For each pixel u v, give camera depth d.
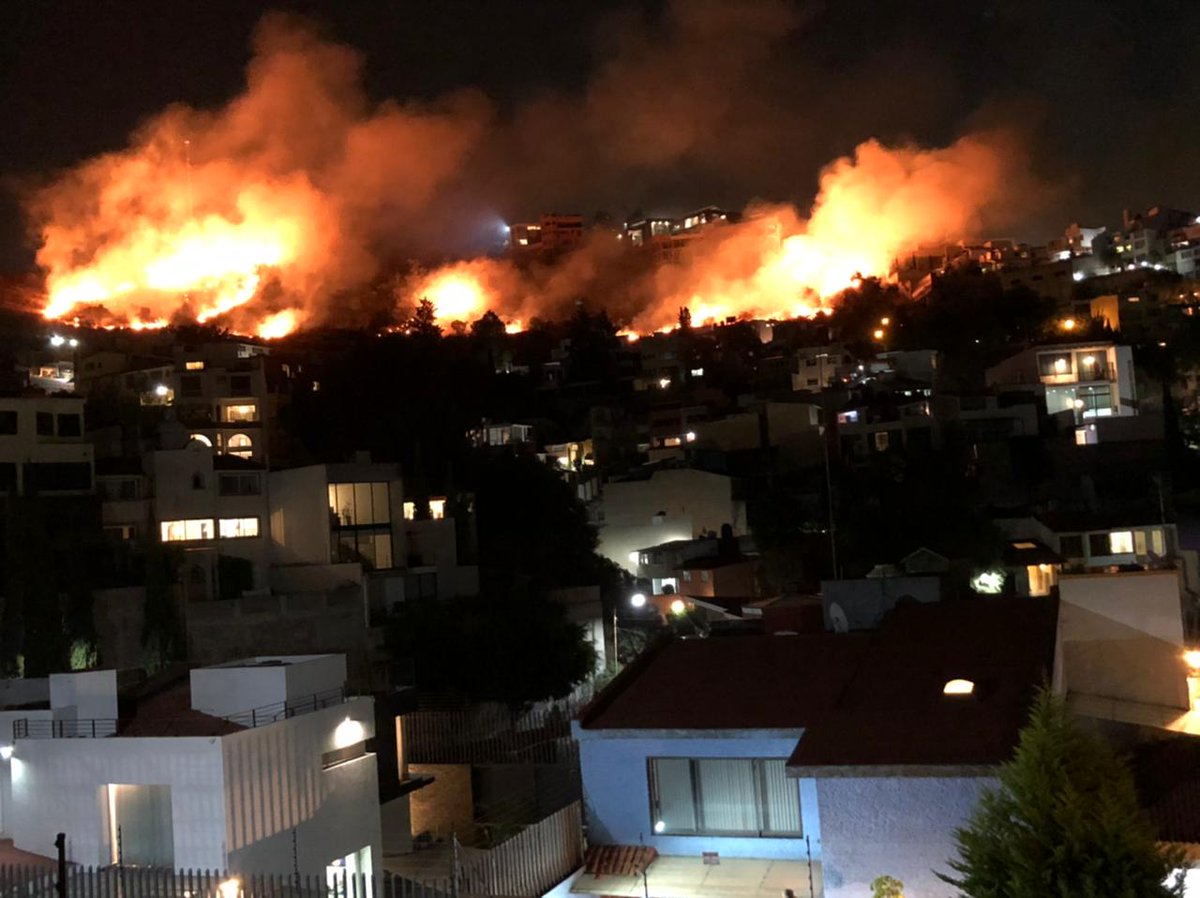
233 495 53.16
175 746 20.12
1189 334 88.69
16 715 22.69
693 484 69.56
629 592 62.25
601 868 18.14
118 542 47.25
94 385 78.81
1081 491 64.62
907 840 15.30
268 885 18.64
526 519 65.44
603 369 113.12
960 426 74.94
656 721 18.84
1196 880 14.34
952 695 17.06
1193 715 19.33
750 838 18.06
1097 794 12.19
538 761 29.67
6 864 19.98
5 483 48.16
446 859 24.89
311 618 45.03
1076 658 20.39
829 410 79.25
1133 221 149.00
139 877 18.02
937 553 54.50
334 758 23.31
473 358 102.62
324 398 76.56
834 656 20.23
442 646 41.91
